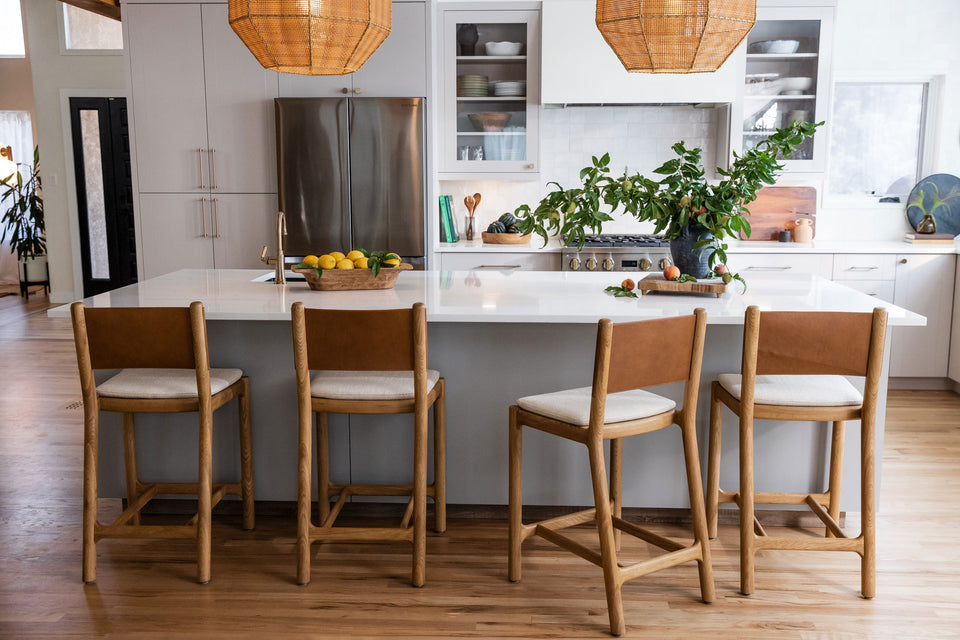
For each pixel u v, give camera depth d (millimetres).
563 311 2756
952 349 4992
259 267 5074
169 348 2586
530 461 3084
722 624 2434
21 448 4035
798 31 5008
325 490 3018
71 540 3014
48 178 7816
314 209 4883
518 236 5250
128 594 2611
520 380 3051
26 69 9188
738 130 5086
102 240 7895
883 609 2518
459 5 5055
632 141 5551
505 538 3027
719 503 3031
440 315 2725
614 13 2762
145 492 3027
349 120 4801
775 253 5066
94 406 2652
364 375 2781
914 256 4965
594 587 2660
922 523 3141
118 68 7605
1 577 2729
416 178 4852
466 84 5148
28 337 6633
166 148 4996
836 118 5520
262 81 4895
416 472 2596
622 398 2578
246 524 3094
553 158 5602
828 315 2447
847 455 3020
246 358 3090
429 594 2607
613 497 2869
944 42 5363
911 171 5551
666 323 2379
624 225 5613
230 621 2449
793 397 2568
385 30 3047
